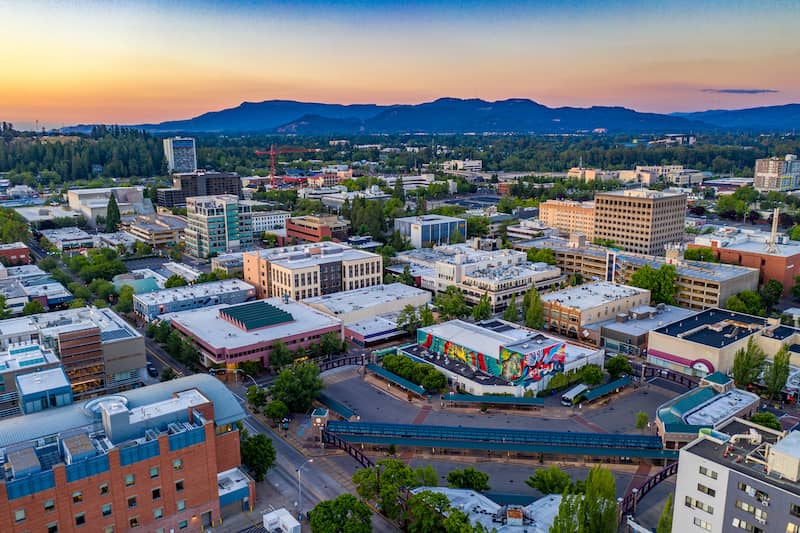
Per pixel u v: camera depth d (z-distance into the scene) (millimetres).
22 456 105188
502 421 169875
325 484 139375
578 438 150000
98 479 107875
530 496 129250
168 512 117188
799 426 129000
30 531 101938
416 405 179875
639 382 194750
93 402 128125
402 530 122438
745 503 96688
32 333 188375
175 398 130375
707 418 155500
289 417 171875
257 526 122125
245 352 199750
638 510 128875
